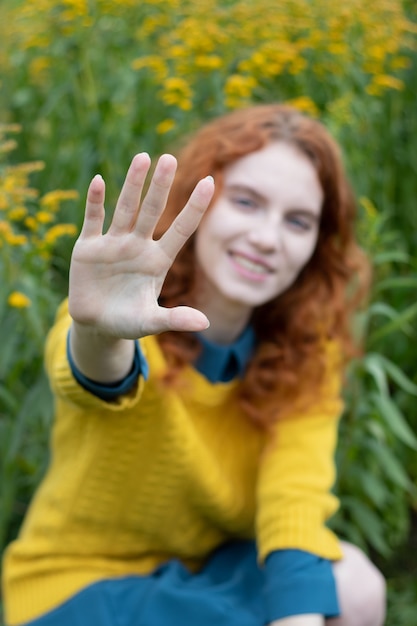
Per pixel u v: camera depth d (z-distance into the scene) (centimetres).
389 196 275
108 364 121
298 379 168
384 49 261
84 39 243
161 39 257
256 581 157
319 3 259
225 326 165
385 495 237
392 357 260
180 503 158
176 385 148
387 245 271
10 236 176
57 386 131
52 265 238
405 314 218
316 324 174
